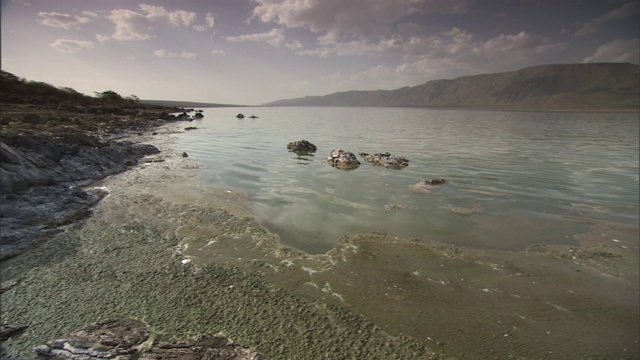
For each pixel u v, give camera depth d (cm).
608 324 562
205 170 1616
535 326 551
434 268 731
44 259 710
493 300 620
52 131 2231
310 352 471
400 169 1734
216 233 873
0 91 4416
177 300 579
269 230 907
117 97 7175
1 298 569
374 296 617
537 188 1383
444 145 2734
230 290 615
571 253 816
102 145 1875
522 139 3259
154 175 1498
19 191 1016
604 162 1969
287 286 638
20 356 432
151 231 874
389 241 862
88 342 450
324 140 3038
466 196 1263
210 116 7769
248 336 498
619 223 1008
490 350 495
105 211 1016
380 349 484
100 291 599
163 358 401
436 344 501
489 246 850
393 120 7244
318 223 969
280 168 1705
